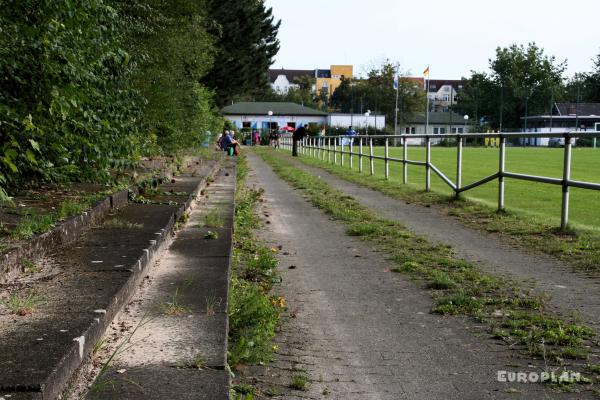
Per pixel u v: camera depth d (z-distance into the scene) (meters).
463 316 4.70
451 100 173.50
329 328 4.42
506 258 6.85
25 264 4.08
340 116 86.44
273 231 8.83
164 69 15.03
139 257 4.52
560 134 8.40
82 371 2.78
